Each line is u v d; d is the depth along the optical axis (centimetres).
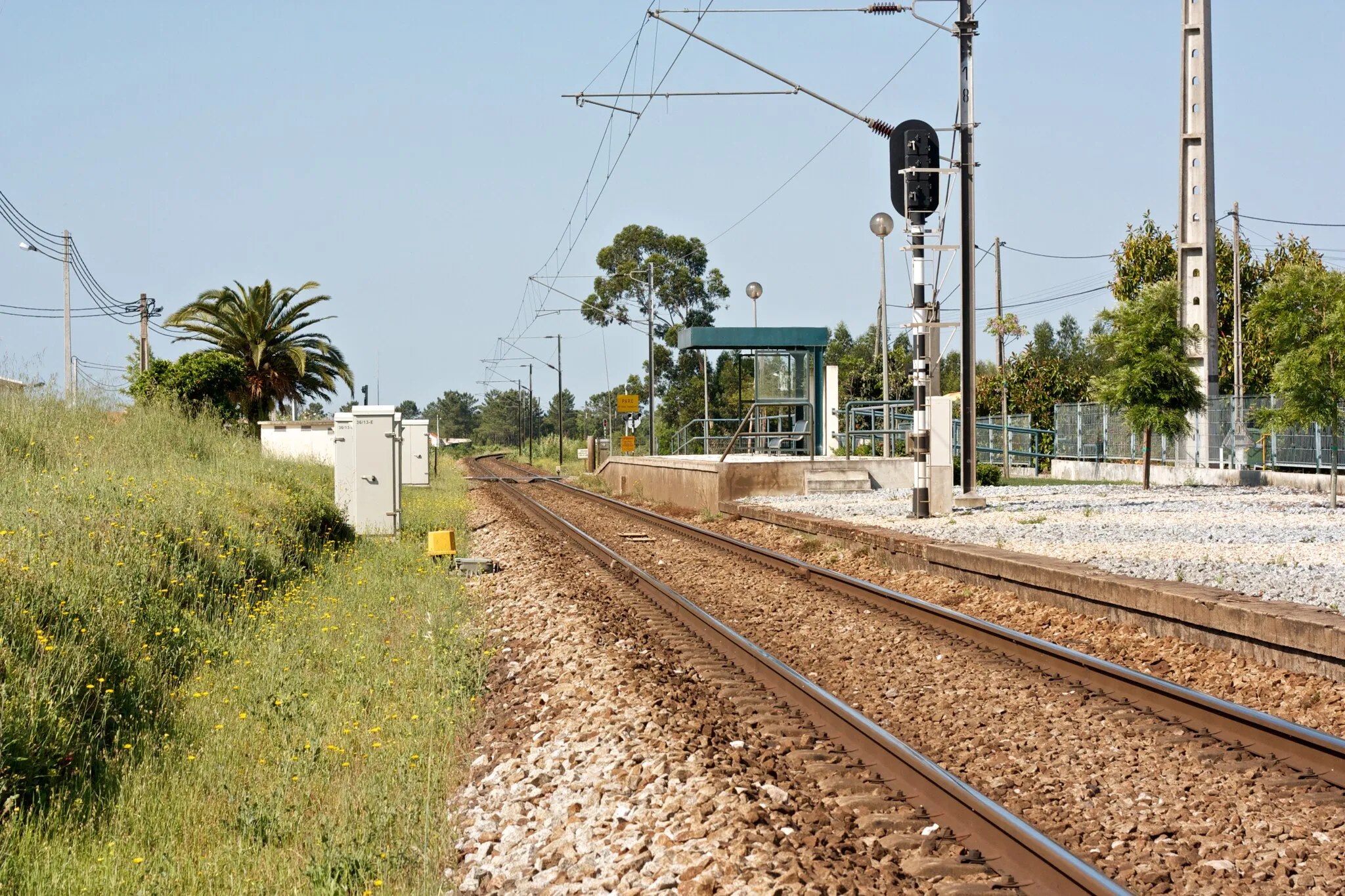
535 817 664
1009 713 848
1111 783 680
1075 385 5000
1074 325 13800
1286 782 666
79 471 1602
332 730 836
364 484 2172
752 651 1056
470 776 768
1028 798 657
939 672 994
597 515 3086
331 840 618
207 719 854
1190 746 745
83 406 2358
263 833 639
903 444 3741
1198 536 1697
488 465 9012
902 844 583
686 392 8512
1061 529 1850
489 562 1862
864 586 1420
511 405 19262
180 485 1633
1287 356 2192
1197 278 3219
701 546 2127
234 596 1255
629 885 547
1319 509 2161
